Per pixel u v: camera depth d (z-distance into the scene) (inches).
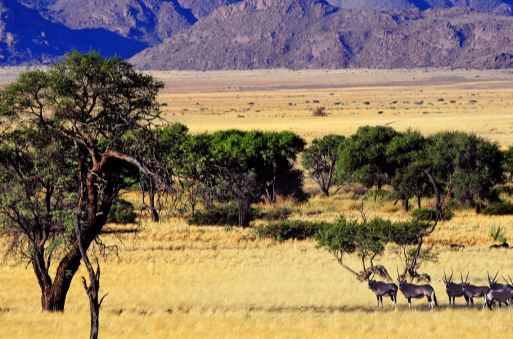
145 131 2267.5
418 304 2508.6
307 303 2591.0
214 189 2161.7
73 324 2138.3
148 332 2000.5
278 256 3917.3
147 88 2393.0
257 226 5506.9
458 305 2421.3
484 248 4143.7
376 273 2760.8
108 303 2620.6
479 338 1808.6
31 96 2308.1
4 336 1943.9
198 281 3144.7
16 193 2379.4
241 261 3772.1
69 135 2305.6
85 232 2297.0
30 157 2470.5
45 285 2391.7
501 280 2952.8
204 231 5103.3
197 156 2187.5
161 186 2153.1
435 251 3907.5
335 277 3218.5
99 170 2260.1
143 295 2790.4
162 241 4594.0
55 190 2628.0
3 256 3681.1
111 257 3865.7
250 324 2119.8
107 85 2322.8
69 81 2247.8
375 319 2150.6
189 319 2215.8
